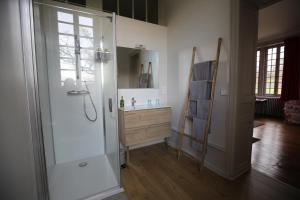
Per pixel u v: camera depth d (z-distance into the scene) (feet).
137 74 9.22
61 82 7.37
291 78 16.10
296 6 9.93
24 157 3.64
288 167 7.07
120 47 8.57
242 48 6.12
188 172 6.91
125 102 9.02
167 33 9.82
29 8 3.43
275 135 11.32
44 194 3.97
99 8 8.13
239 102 6.21
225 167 6.48
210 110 6.59
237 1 5.76
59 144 7.58
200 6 7.37
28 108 3.56
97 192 5.62
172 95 9.71
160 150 9.28
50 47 6.96
